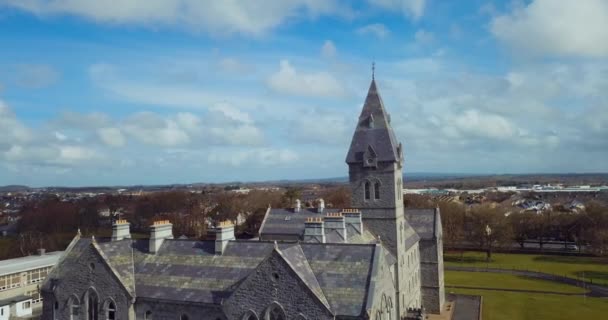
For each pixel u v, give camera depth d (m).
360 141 73.44
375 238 70.44
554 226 162.88
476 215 163.62
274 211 102.19
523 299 92.62
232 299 46.12
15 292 89.31
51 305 56.78
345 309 42.69
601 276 115.38
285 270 44.25
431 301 84.25
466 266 132.00
